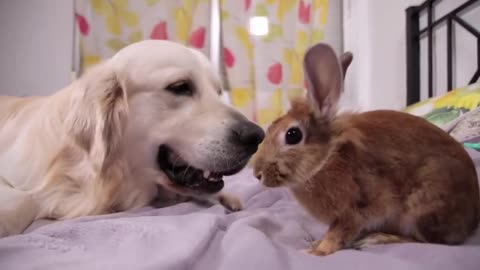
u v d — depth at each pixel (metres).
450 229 0.49
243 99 1.60
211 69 0.83
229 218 0.63
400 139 0.50
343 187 0.49
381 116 0.54
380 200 0.49
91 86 0.75
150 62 0.75
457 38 1.40
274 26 1.64
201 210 0.73
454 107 1.06
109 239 0.51
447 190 0.48
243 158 0.72
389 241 0.50
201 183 0.77
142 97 0.74
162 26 1.61
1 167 0.78
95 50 1.57
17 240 0.49
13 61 1.70
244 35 1.62
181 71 0.75
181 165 0.76
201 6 1.61
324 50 0.50
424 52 1.49
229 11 1.61
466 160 0.51
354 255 0.45
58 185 0.73
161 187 0.81
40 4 1.69
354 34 1.68
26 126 0.84
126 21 1.59
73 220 0.63
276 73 1.63
